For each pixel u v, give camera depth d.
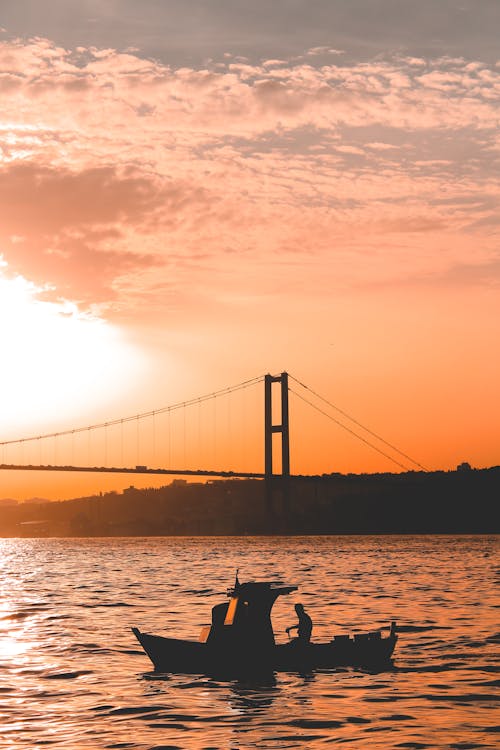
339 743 20.56
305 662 29.53
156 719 23.12
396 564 106.88
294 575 83.81
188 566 108.19
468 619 42.56
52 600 56.81
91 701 25.25
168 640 29.72
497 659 31.14
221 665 28.80
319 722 22.56
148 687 27.14
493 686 26.66
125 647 35.03
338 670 29.41
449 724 22.14
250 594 29.44
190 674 29.11
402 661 30.94
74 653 33.62
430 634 37.28
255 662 28.83
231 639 28.92
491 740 20.59
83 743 20.86
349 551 161.75
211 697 25.61
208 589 65.00
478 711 23.50
